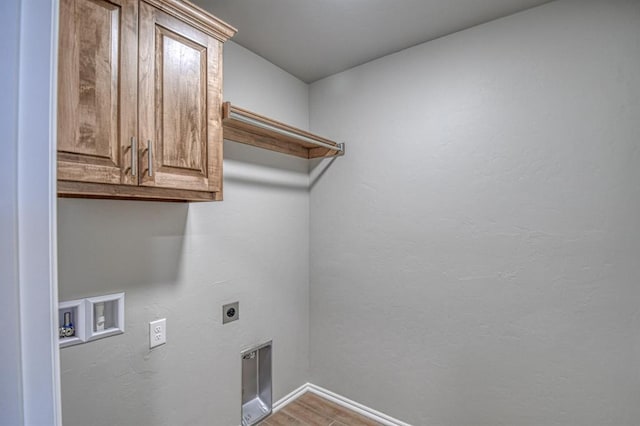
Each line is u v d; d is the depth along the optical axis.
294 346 2.20
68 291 1.15
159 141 1.08
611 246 1.35
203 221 1.63
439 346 1.77
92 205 1.22
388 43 1.83
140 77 1.03
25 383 0.32
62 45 0.86
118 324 1.29
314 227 2.31
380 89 2.00
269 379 2.01
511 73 1.56
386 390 1.96
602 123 1.37
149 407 1.39
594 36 1.38
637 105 1.30
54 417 0.35
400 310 1.91
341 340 2.16
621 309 1.33
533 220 1.51
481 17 1.59
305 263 2.31
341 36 1.76
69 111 0.87
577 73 1.41
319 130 2.29
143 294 1.37
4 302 0.31
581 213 1.41
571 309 1.43
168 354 1.47
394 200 1.94
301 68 2.13
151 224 1.41
